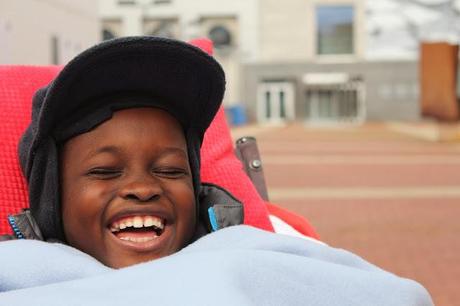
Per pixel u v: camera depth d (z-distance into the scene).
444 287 4.11
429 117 18.67
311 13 35.81
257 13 35.75
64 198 1.35
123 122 1.32
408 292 1.28
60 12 10.60
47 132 1.33
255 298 1.11
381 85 35.91
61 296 1.03
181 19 35.41
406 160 12.94
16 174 1.72
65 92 1.29
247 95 36.12
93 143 1.31
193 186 1.47
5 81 1.88
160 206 1.31
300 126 32.94
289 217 2.16
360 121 36.12
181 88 1.40
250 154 2.32
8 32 8.41
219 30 35.75
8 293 1.06
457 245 5.27
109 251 1.30
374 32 35.72
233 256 1.14
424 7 35.09
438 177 10.09
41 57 9.70
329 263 1.26
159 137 1.34
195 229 1.55
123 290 1.05
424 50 18.39
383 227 6.05
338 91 36.16
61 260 1.19
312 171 11.10
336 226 6.11
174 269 1.09
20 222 1.40
